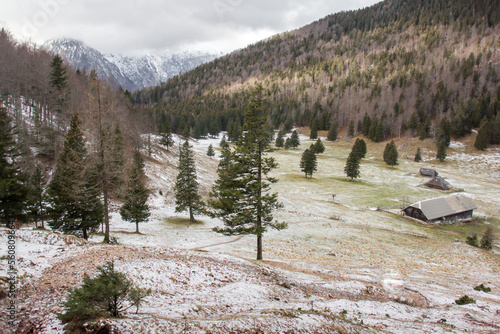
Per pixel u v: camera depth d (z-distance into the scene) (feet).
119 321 21.08
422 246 119.14
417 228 159.02
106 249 54.90
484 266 97.45
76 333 19.88
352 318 34.12
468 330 33.81
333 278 60.75
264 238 112.98
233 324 24.34
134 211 112.06
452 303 48.21
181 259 54.19
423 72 598.34
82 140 91.25
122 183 81.35
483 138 352.90
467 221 183.21
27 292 31.83
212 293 39.40
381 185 263.08
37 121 162.50
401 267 84.89
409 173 307.99
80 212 80.84
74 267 43.11
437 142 378.12
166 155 281.33
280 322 26.30
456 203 184.44
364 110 544.21
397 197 225.35
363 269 76.13
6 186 65.10
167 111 587.27
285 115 615.98
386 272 74.59
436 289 59.26
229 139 504.02
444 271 86.02
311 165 276.82
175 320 24.07
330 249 102.89
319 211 175.73
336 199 215.31
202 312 30.40
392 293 52.13
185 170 142.51
